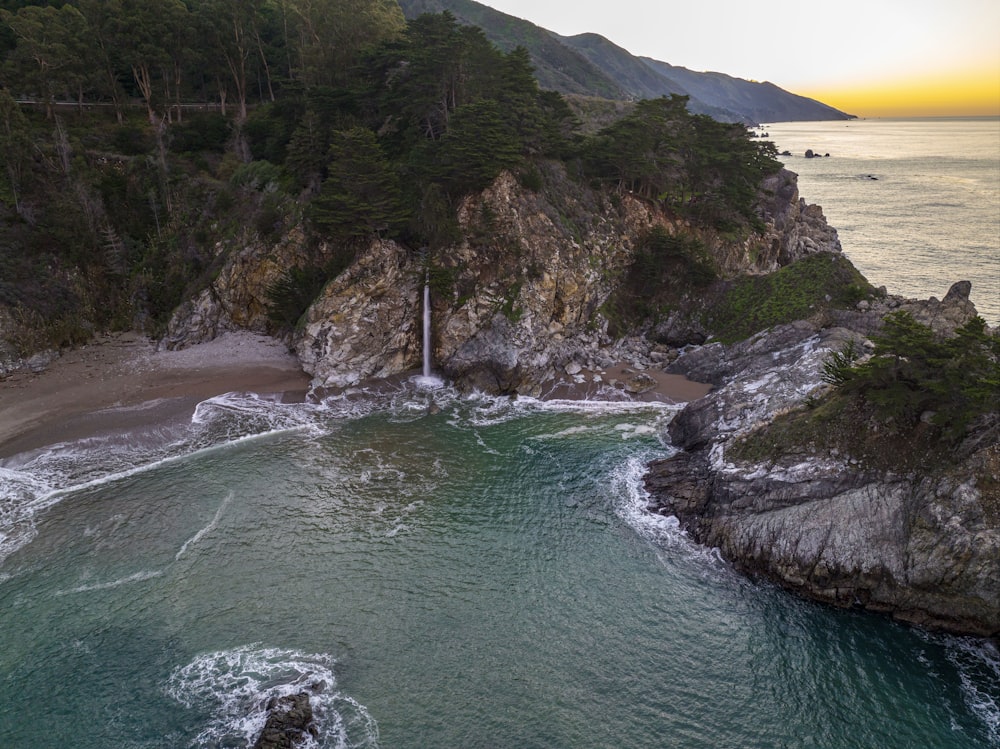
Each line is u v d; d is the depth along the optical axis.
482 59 86.19
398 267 77.06
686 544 47.94
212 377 75.06
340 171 73.81
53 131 94.19
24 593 42.53
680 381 76.31
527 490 54.88
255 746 32.34
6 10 103.12
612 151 91.88
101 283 87.81
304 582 43.88
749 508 46.88
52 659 37.50
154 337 85.06
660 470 55.69
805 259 82.38
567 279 81.88
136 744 32.69
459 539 48.56
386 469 58.19
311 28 104.69
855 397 47.91
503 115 84.12
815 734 33.56
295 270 81.56
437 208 76.88
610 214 91.50
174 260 90.12
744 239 101.62
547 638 39.53
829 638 39.50
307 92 89.12
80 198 89.25
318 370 73.88
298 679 36.22
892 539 41.59
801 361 63.16
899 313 47.16
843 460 45.34
